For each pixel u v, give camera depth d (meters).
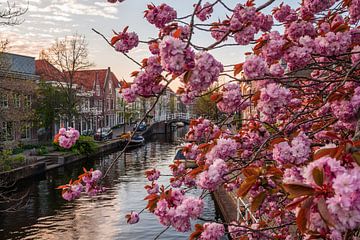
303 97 4.61
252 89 3.40
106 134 37.75
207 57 2.18
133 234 11.57
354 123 2.74
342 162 1.52
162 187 3.86
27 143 29.92
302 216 1.39
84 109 42.69
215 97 3.09
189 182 4.66
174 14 3.03
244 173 2.36
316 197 1.36
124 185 18.66
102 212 13.98
